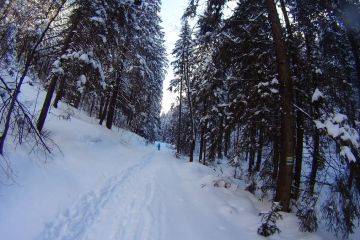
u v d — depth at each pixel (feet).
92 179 33.78
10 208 19.38
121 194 31.35
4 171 22.40
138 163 57.41
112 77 81.25
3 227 17.34
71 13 39.09
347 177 25.59
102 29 42.39
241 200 33.27
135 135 131.95
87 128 54.70
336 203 25.38
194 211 28.45
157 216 25.25
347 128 25.05
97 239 19.42
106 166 42.57
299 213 26.04
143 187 36.35
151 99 132.16
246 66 40.42
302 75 34.68
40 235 18.31
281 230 24.76
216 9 33.27
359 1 31.19
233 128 43.88
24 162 25.77
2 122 29.71
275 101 35.42
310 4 32.35
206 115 88.58
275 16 30.81
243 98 40.83
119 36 47.01
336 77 33.94
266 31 38.32
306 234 23.85
